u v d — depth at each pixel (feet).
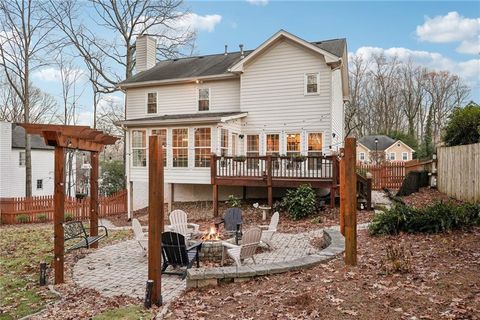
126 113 68.74
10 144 87.15
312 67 53.62
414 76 165.37
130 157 58.85
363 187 46.06
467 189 37.99
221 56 72.28
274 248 29.99
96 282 22.12
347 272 19.43
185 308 16.78
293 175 48.03
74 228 29.76
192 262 23.40
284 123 55.26
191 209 56.85
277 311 15.11
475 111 42.37
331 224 39.34
